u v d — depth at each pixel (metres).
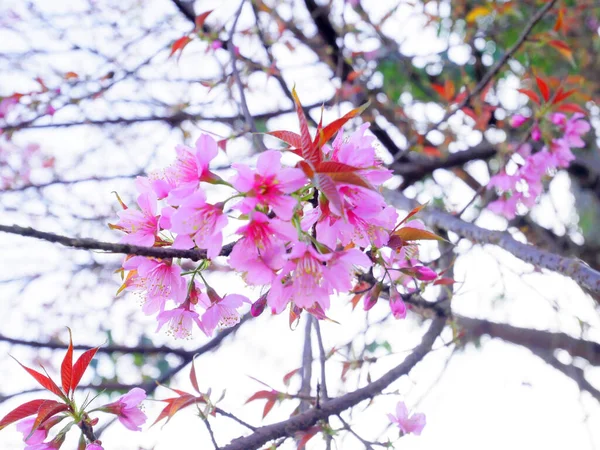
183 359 0.97
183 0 1.00
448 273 0.73
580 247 1.13
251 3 0.99
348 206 0.38
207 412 0.49
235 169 0.36
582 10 1.10
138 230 0.41
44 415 0.40
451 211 0.86
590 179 1.07
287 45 1.11
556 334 0.99
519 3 1.05
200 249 0.37
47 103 1.01
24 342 0.85
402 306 0.47
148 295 0.41
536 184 0.77
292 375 0.62
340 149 0.38
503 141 0.92
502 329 1.01
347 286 0.37
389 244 0.41
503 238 0.61
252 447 0.51
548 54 1.08
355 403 0.57
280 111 1.11
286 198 0.36
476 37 1.04
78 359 0.41
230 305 0.41
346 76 1.14
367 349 0.89
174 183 0.40
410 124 1.12
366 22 1.15
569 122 0.76
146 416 0.44
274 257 0.37
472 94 0.82
